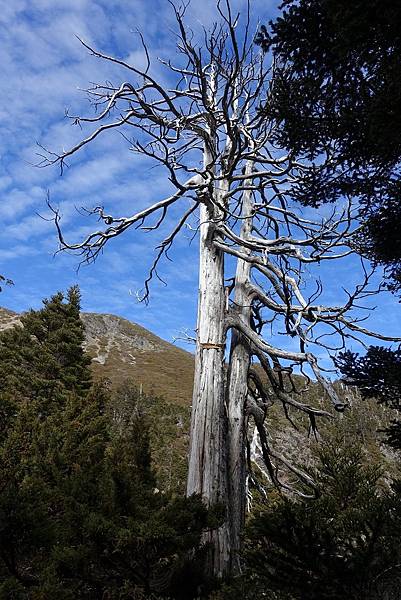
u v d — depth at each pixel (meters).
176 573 6.91
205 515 6.79
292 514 4.79
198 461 9.69
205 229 11.67
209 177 10.02
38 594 4.84
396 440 5.60
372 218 6.00
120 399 71.94
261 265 11.08
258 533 5.03
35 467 9.02
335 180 5.95
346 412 10.86
